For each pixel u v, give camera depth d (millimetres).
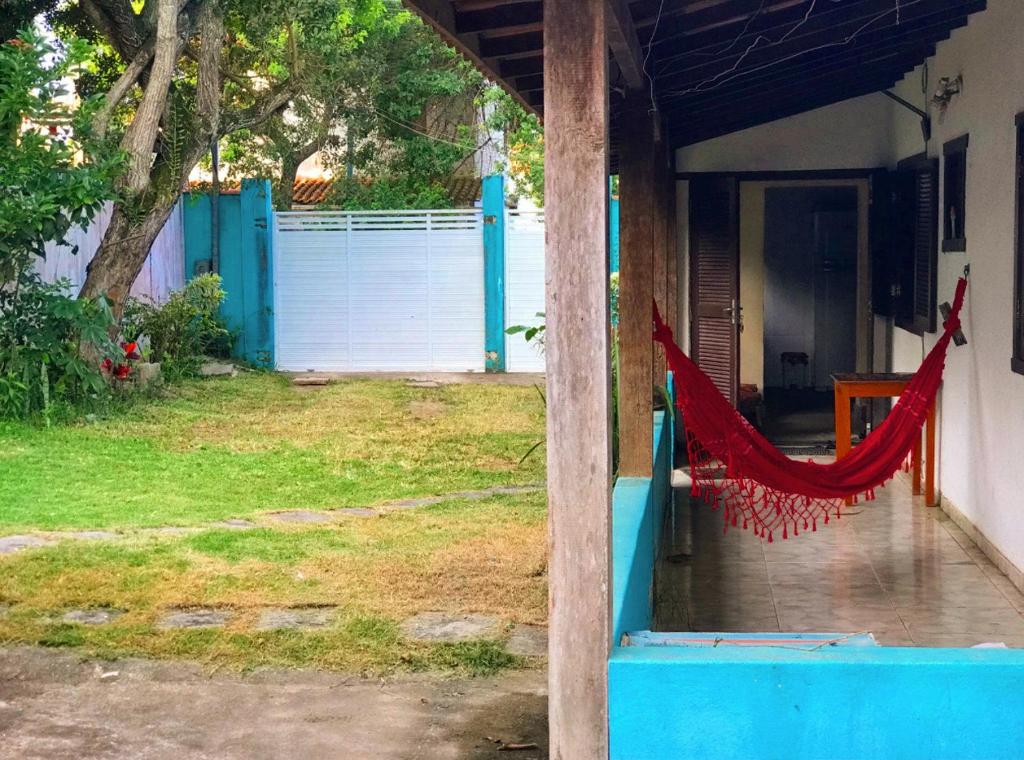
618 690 2926
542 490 8422
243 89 17250
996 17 6199
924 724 2867
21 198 9914
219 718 4184
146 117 11688
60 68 10219
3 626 4984
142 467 8961
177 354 13852
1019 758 2854
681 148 9555
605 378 2891
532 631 5059
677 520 7609
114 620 5113
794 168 9469
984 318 6531
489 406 12523
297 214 15523
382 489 8453
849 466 6383
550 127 2863
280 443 10219
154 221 12133
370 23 16562
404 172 18969
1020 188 5742
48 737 4004
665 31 4926
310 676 4562
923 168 8062
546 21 2846
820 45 6016
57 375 11078
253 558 6102
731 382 9438
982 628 5301
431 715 4223
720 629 5320
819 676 2887
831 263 13031
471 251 15461
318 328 15656
